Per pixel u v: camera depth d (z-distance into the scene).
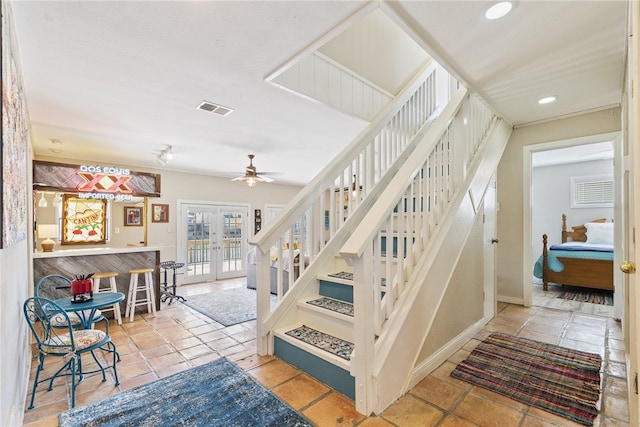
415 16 1.86
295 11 1.73
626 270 1.44
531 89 2.91
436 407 1.86
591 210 6.40
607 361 2.45
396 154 3.56
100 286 3.93
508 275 4.22
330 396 1.98
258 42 1.99
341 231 3.08
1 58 1.10
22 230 1.77
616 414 1.80
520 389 2.05
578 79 2.69
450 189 2.79
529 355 2.56
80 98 2.72
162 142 4.17
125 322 3.72
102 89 2.56
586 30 2.00
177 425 1.73
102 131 3.65
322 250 2.96
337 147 4.49
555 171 6.82
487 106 3.37
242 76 2.41
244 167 6.08
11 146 1.32
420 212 2.35
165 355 2.72
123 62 2.17
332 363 2.06
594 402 1.91
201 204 6.80
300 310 2.72
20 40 1.86
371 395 1.78
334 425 1.70
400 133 3.67
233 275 7.34
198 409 1.87
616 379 2.18
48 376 2.40
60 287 3.17
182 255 6.46
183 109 3.01
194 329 3.44
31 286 3.12
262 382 2.16
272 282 5.38
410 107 3.85
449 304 2.57
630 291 1.66
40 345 2.09
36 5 1.57
